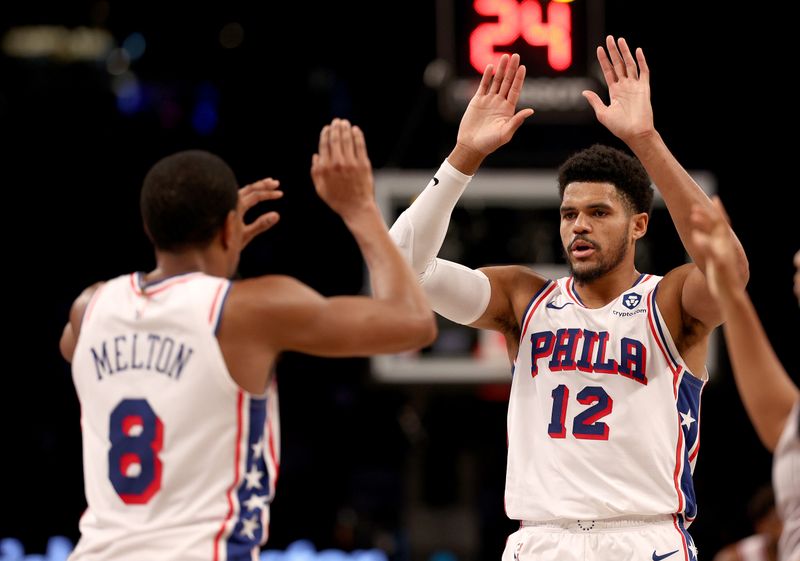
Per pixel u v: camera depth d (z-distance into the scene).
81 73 30.89
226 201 7.71
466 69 18.81
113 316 7.64
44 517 30.20
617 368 9.73
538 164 25.50
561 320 10.08
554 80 18.77
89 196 30.98
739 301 7.23
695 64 29.44
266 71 31.23
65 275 31.00
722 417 30.62
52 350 31.00
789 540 7.41
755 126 29.41
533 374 10.09
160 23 30.88
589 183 9.92
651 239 21.23
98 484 7.46
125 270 31.00
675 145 29.83
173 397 7.36
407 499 29.69
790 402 7.20
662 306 9.78
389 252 7.80
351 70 31.12
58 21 30.52
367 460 31.88
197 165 7.68
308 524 30.92
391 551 29.00
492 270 10.64
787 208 29.22
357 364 31.59
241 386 7.44
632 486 9.55
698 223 7.36
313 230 30.66
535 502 9.74
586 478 9.59
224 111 31.22
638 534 9.52
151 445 7.34
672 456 9.66
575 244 9.90
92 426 7.60
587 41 18.80
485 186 22.00
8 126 30.73
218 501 7.29
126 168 31.05
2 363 30.77
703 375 10.02
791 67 28.98
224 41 31.27
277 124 31.12
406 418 29.80
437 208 10.14
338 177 7.82
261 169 30.95
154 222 7.66
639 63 9.76
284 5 30.75
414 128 29.22
